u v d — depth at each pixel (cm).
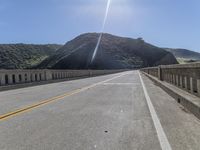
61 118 967
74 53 17625
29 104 1342
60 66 16900
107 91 2016
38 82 2911
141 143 657
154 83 2920
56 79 3562
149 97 1605
